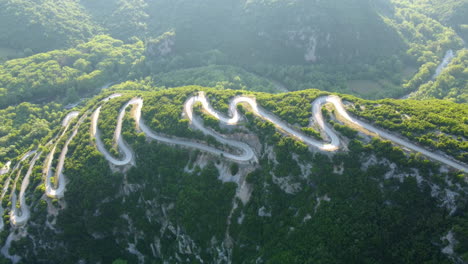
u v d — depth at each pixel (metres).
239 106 158.88
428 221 105.50
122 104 187.00
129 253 148.25
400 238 107.25
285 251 116.31
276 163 132.88
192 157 147.50
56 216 145.88
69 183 151.38
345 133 130.62
